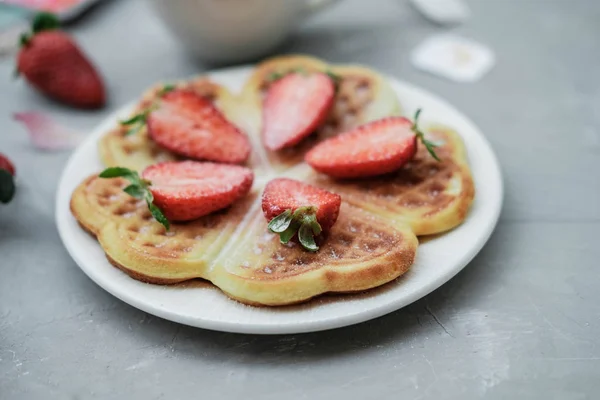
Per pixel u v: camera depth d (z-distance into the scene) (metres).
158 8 0.50
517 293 0.37
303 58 0.48
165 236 0.38
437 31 0.56
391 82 0.47
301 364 0.35
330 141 0.41
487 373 0.34
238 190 0.39
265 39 0.52
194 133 0.42
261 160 0.43
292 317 0.34
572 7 0.58
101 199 0.39
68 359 0.36
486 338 0.35
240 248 0.37
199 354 0.36
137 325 0.37
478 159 0.42
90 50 0.56
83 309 0.38
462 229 0.38
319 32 0.57
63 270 0.40
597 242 0.40
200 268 0.36
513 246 0.40
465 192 0.39
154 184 0.38
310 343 0.36
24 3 0.59
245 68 0.49
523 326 0.36
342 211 0.39
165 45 0.57
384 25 0.57
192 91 0.44
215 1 0.49
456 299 0.37
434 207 0.38
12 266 0.40
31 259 0.41
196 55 0.54
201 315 0.35
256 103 0.46
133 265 0.36
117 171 0.38
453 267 0.36
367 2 0.60
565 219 0.41
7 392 0.35
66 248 0.39
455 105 0.49
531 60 0.53
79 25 0.59
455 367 0.34
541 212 0.41
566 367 0.34
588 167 0.44
